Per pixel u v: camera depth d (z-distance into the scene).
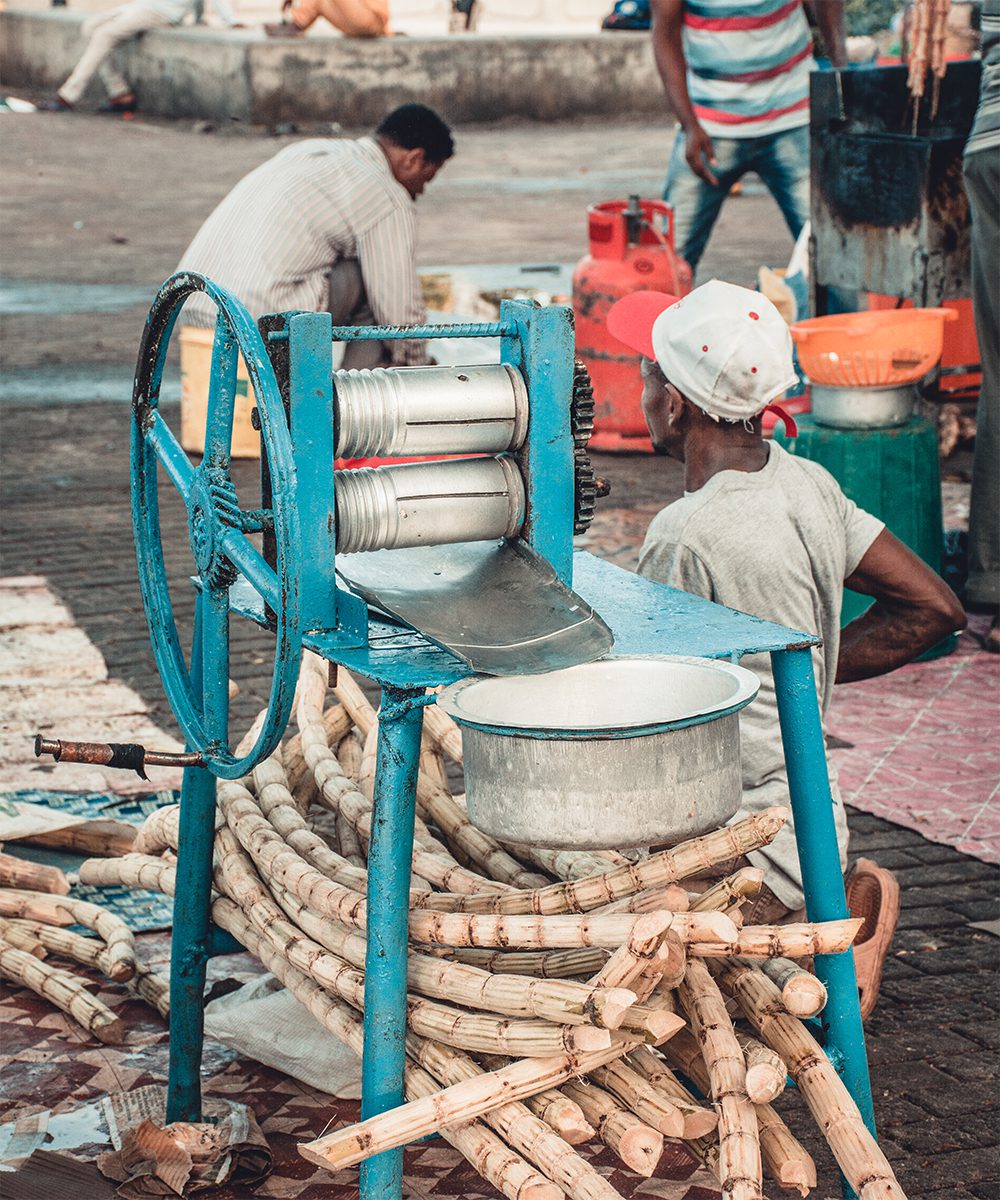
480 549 2.57
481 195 16.88
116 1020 3.23
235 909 2.88
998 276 5.24
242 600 2.67
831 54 8.40
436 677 2.25
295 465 2.23
